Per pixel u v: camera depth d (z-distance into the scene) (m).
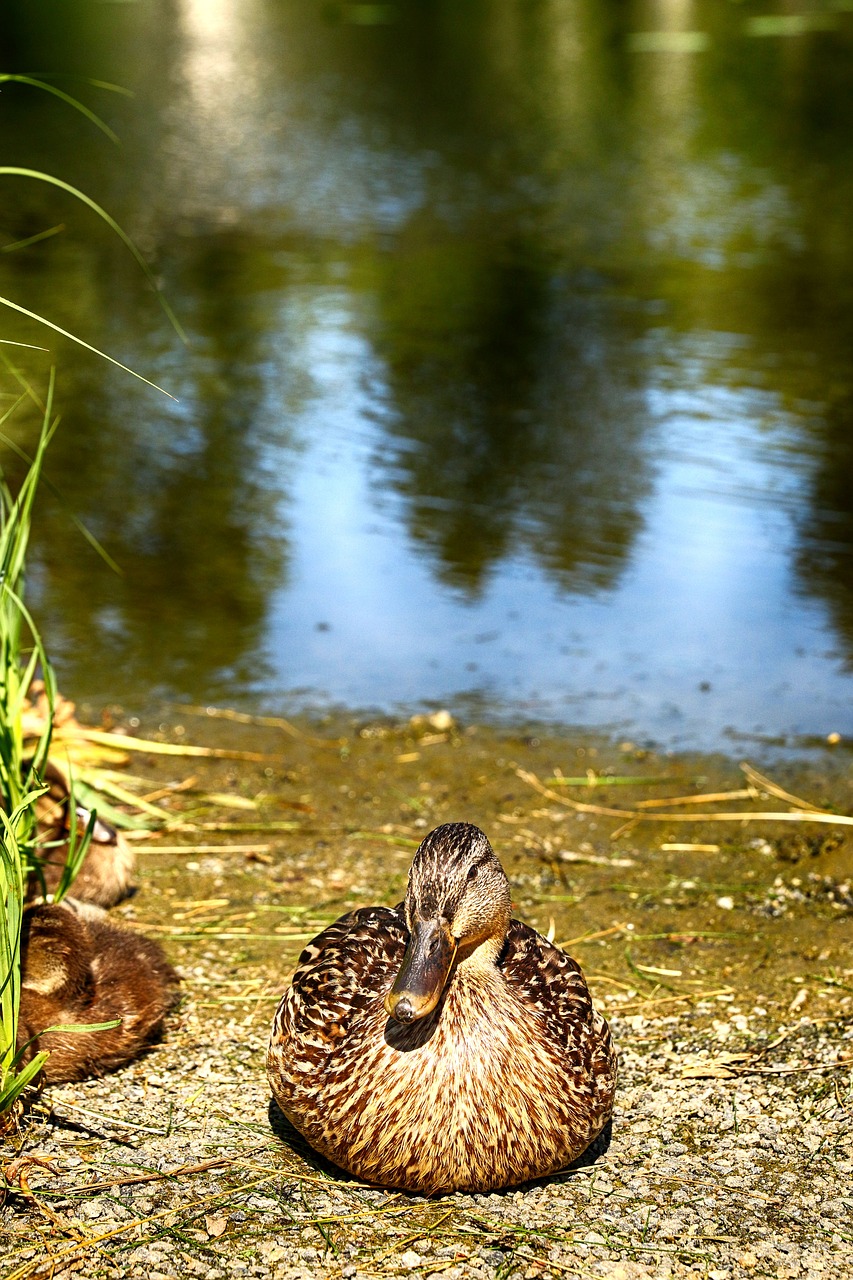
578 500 14.12
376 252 23.88
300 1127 5.18
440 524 13.58
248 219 25.75
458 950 4.99
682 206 27.53
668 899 7.76
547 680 10.74
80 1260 4.67
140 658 10.88
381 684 10.64
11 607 6.55
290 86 41.50
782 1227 4.97
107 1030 5.91
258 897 7.67
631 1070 6.07
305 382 17.44
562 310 20.73
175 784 9.12
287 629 11.48
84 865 7.38
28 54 43.72
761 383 17.42
